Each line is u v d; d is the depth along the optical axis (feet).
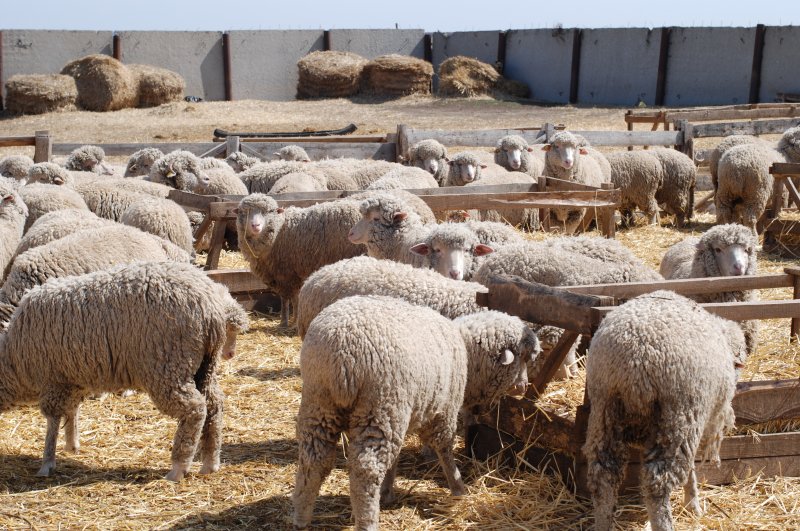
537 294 18.76
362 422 15.57
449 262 24.94
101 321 18.22
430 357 16.21
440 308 20.58
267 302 33.78
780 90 104.17
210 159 47.67
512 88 128.67
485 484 18.78
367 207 27.84
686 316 15.57
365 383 15.43
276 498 18.20
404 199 31.83
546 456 18.85
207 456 19.38
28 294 18.92
